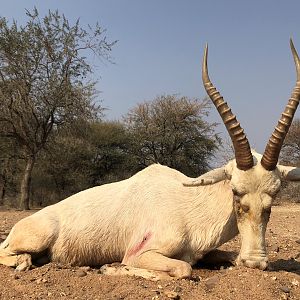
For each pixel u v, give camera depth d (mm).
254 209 1074
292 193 6371
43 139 5500
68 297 1008
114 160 7672
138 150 7746
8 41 5203
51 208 1377
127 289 1027
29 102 5242
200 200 1264
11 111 5301
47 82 5328
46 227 1309
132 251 1264
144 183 1347
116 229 1311
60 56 5344
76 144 6543
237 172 1098
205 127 7633
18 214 4027
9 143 5809
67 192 7152
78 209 1346
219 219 1236
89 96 5543
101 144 7551
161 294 997
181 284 1069
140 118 7672
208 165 7805
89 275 1155
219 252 1361
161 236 1230
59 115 5531
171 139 7523
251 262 1075
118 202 1337
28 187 5395
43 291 1046
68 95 5352
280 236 2236
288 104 1069
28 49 5262
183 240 1228
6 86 5215
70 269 1233
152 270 1162
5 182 6766
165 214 1254
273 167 1083
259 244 1082
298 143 7844
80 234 1314
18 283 1109
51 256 1330
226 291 1003
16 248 1317
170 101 7562
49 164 6656
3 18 5312
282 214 4098
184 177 1371
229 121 1100
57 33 5383
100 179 7652
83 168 7305
